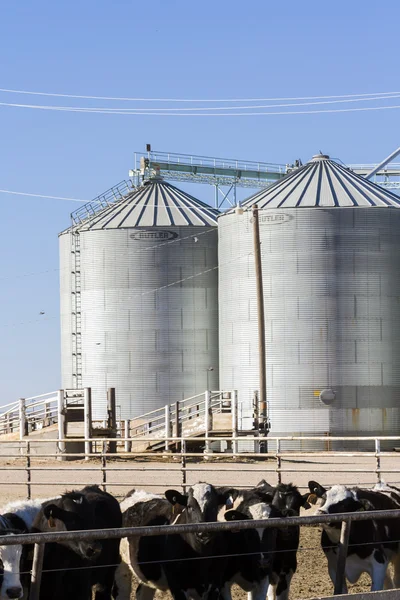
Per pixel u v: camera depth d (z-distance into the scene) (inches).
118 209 2864.2
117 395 2755.9
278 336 2503.7
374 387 2490.2
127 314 2768.2
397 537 716.7
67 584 600.7
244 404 2544.3
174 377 2741.1
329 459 1934.1
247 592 727.7
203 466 1689.2
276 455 1254.9
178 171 3814.0
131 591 769.6
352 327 2491.4
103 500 671.1
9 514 617.9
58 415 2166.6
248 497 712.4
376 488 770.8
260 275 2134.6
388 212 2532.0
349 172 2682.1
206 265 2783.0
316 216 2501.2
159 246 2768.2
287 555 721.0
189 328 2755.9
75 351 2849.4
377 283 2511.1
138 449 2237.9
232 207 2687.0
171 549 666.2
